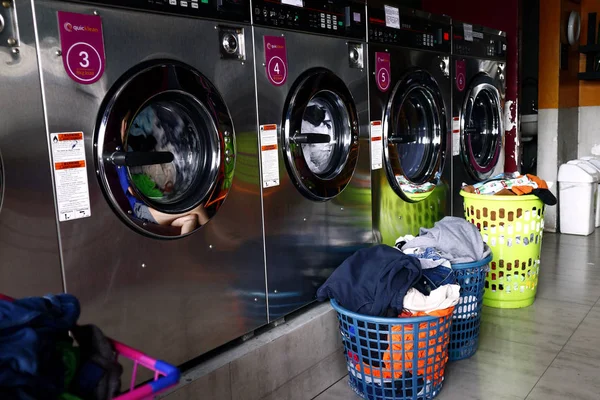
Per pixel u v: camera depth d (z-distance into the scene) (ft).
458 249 8.36
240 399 6.52
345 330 7.32
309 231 7.91
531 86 16.29
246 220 6.84
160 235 5.73
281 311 7.45
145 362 3.11
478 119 13.78
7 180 4.49
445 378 7.79
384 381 7.00
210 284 6.39
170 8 5.73
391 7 9.60
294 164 7.46
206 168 6.45
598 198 16.99
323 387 7.89
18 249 4.60
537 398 7.11
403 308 6.82
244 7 6.64
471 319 8.30
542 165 16.76
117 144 5.24
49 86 4.74
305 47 7.68
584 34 17.60
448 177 11.78
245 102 6.75
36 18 4.62
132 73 5.41
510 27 14.38
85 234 5.09
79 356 3.14
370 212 9.28
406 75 9.95
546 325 9.52
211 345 6.43
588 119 17.97
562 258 13.79
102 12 5.10
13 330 2.76
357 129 8.73
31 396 2.62
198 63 6.10
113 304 5.38
